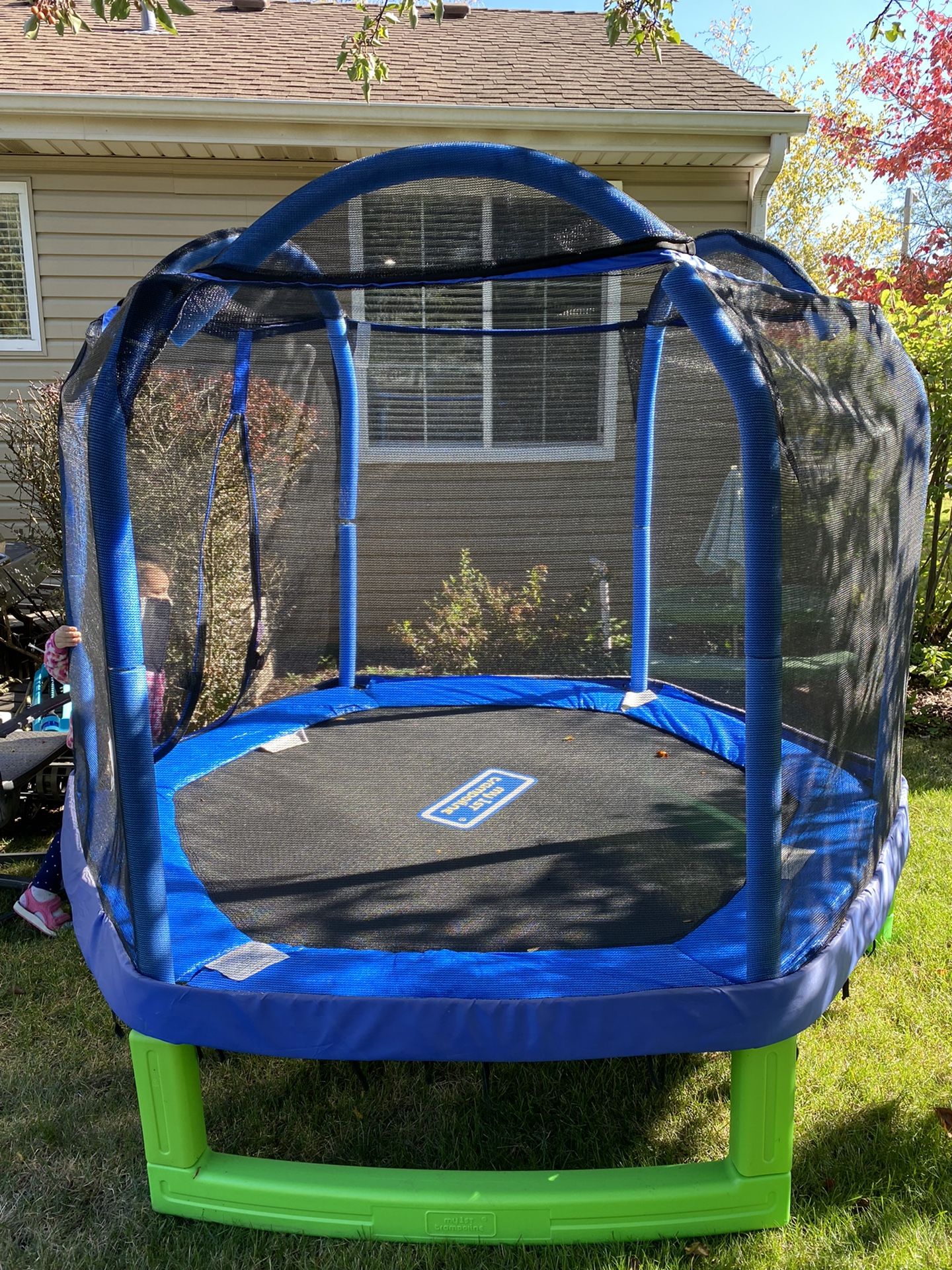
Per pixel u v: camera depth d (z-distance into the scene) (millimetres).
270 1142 1936
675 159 5715
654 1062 2045
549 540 3902
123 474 1611
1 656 4520
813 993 1691
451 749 3441
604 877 2340
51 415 4820
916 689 5219
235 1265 1638
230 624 3766
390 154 2076
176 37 6676
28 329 5805
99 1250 1683
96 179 5578
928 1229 1689
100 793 2092
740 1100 1674
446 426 3734
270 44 6668
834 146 9750
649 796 2932
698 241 2977
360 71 3475
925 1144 1902
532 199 2230
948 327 4688
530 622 4121
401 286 1831
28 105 5020
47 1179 1858
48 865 2807
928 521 5098
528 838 2617
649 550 3906
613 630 4102
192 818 2824
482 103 5418
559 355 3576
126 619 1620
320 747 3482
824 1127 1954
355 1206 1673
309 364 3740
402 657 4223
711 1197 1672
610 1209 1654
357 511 3943
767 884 1634
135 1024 1712
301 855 2523
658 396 3760
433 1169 1718
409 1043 1664
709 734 3490
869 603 2160
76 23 2795
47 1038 2324
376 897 2248
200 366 3312
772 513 1499
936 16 7645
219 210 5680
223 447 3529
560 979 1766
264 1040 1686
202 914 2135
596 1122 1978
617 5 3373
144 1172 1872
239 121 5203
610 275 2660
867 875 2166
